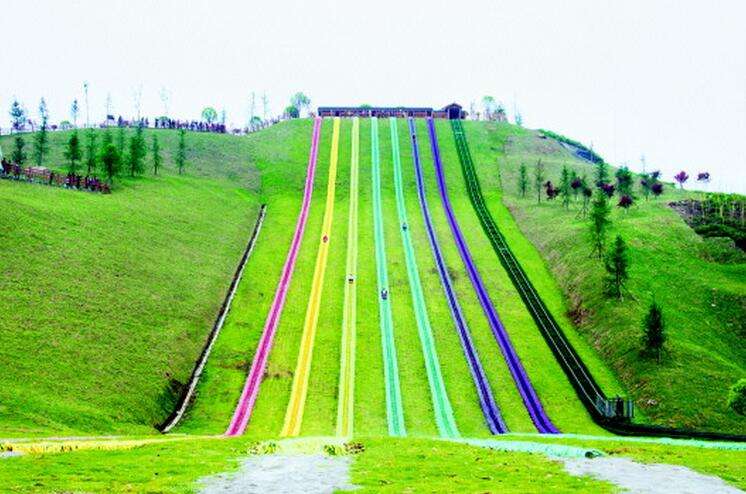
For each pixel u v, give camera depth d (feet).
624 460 124.77
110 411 202.59
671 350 271.08
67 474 104.73
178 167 518.37
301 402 238.07
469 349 285.02
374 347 283.79
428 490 98.02
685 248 371.76
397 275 361.92
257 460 125.49
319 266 371.97
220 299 317.63
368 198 490.08
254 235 415.23
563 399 249.34
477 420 229.25
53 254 277.03
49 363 211.61
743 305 314.35
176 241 354.33
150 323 265.75
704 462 122.42
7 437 150.10
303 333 295.48
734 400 220.84
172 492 96.63
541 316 320.09
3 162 374.02
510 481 105.09
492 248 405.18
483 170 559.38
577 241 384.06
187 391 242.58
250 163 561.43
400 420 226.17
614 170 588.50
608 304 309.42
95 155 469.16
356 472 113.80
